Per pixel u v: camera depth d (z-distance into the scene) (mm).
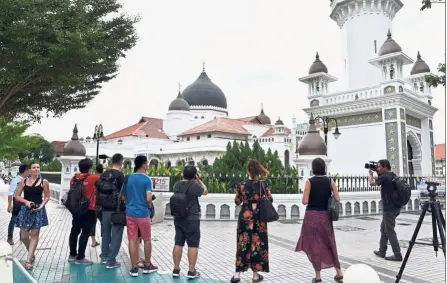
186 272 6668
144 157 6777
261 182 6195
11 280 3688
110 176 7055
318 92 26984
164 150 45188
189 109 54812
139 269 6832
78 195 7098
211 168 17344
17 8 7586
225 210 14078
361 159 24328
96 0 11312
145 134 51281
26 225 6758
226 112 57969
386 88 23312
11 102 11555
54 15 8188
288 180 15133
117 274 6504
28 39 7668
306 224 6000
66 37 8266
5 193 28188
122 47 12492
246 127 49250
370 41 26766
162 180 14328
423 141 26578
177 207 6160
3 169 75125
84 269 6809
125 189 6688
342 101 25453
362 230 11719
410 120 25156
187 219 6316
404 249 8727
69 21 8562
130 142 49594
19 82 9031
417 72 28312
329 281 6098
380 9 26875
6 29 7531
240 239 6090
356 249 8711
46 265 7043
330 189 6047
